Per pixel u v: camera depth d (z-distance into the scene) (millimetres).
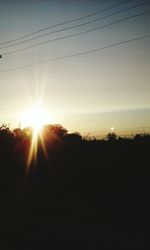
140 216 15797
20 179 29016
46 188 25828
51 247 12102
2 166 30312
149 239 12305
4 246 12539
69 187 26000
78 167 31453
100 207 18297
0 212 18500
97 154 34219
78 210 17906
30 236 13625
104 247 11711
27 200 21750
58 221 15852
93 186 25844
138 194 21500
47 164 31672
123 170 31406
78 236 13195
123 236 12844
